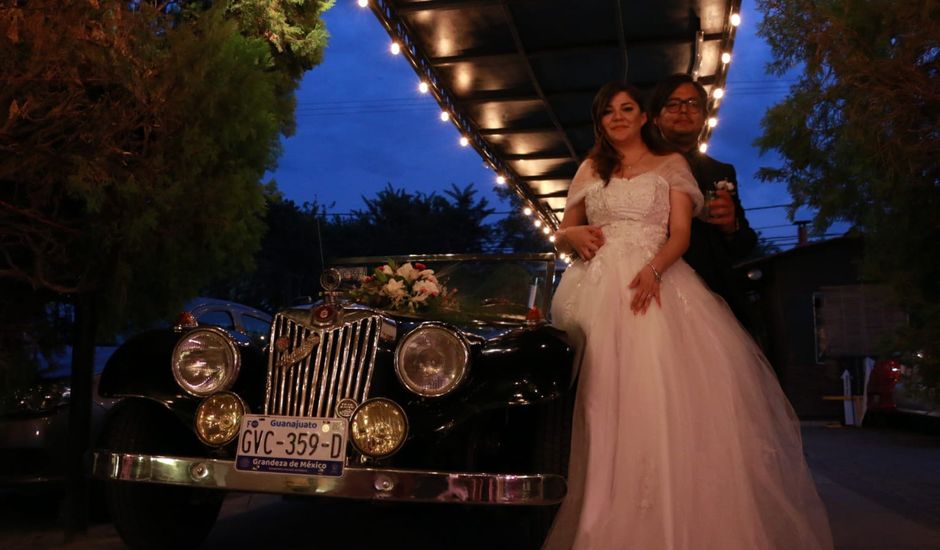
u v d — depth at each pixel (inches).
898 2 145.1
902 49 148.6
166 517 143.1
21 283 165.2
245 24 195.6
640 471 114.3
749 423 122.0
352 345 130.4
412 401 129.1
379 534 171.6
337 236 1398.9
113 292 161.3
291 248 1138.0
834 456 328.5
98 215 155.0
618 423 118.7
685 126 151.1
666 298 126.1
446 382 122.6
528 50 283.7
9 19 127.7
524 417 134.1
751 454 120.3
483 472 129.8
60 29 130.7
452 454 138.8
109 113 143.3
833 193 196.2
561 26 268.2
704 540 112.0
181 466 127.1
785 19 160.7
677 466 114.6
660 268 125.9
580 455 121.0
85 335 164.6
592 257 135.0
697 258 142.1
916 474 268.1
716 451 116.4
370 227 1441.9
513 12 257.3
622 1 247.4
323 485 121.9
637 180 134.5
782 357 160.2
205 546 157.8
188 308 234.2
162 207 155.6
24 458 177.5
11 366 160.9
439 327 124.7
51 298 169.9
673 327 123.6
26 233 148.9
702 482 114.7
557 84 312.7
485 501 117.0
